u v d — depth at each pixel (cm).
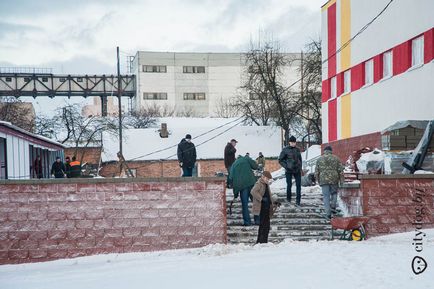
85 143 5006
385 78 2383
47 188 1209
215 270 946
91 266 1112
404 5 2217
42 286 900
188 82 8656
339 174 1402
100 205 1223
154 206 1241
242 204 1410
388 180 1325
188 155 1792
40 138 2475
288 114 4625
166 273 948
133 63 8900
